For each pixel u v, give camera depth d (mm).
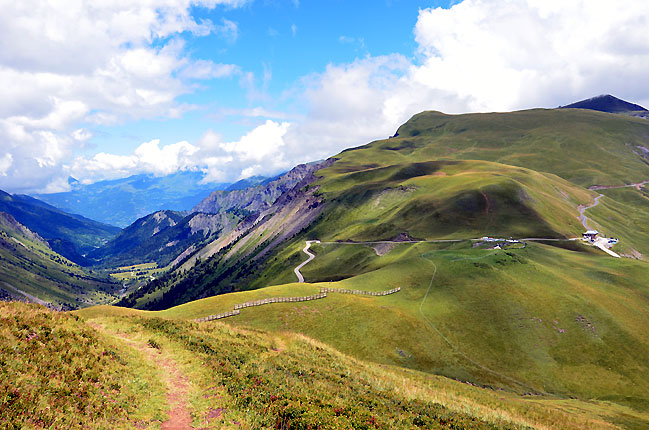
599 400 68812
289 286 99375
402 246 180000
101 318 43062
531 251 131750
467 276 108188
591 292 101312
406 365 71938
